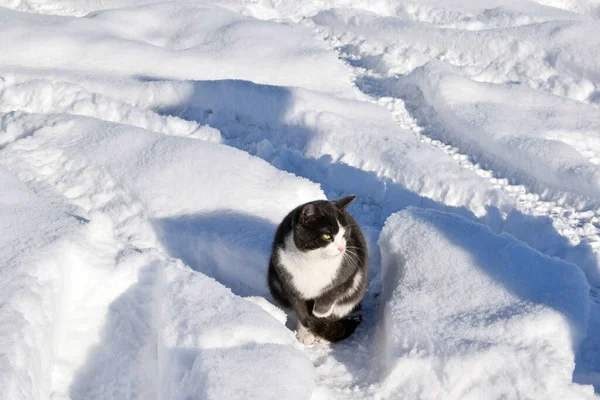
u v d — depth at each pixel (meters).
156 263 2.70
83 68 4.51
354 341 2.75
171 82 4.13
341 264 2.70
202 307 2.52
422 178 3.51
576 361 2.63
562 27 4.74
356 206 3.46
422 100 4.20
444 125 3.98
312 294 2.73
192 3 5.80
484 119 3.83
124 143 3.34
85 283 2.67
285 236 2.71
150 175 3.19
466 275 2.71
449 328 2.56
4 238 2.69
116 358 2.58
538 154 3.54
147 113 3.78
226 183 3.15
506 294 2.64
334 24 5.50
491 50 4.70
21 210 2.83
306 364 2.44
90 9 5.94
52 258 2.60
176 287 2.57
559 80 4.29
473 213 3.39
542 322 2.52
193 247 3.01
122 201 3.15
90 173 3.24
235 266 2.95
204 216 3.06
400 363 2.52
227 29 5.14
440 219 2.90
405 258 2.82
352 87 4.39
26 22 5.09
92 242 2.75
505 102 4.01
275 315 2.71
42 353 2.43
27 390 2.31
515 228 3.33
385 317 2.71
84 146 3.34
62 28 4.98
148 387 2.52
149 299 2.65
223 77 4.47
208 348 2.42
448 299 2.66
